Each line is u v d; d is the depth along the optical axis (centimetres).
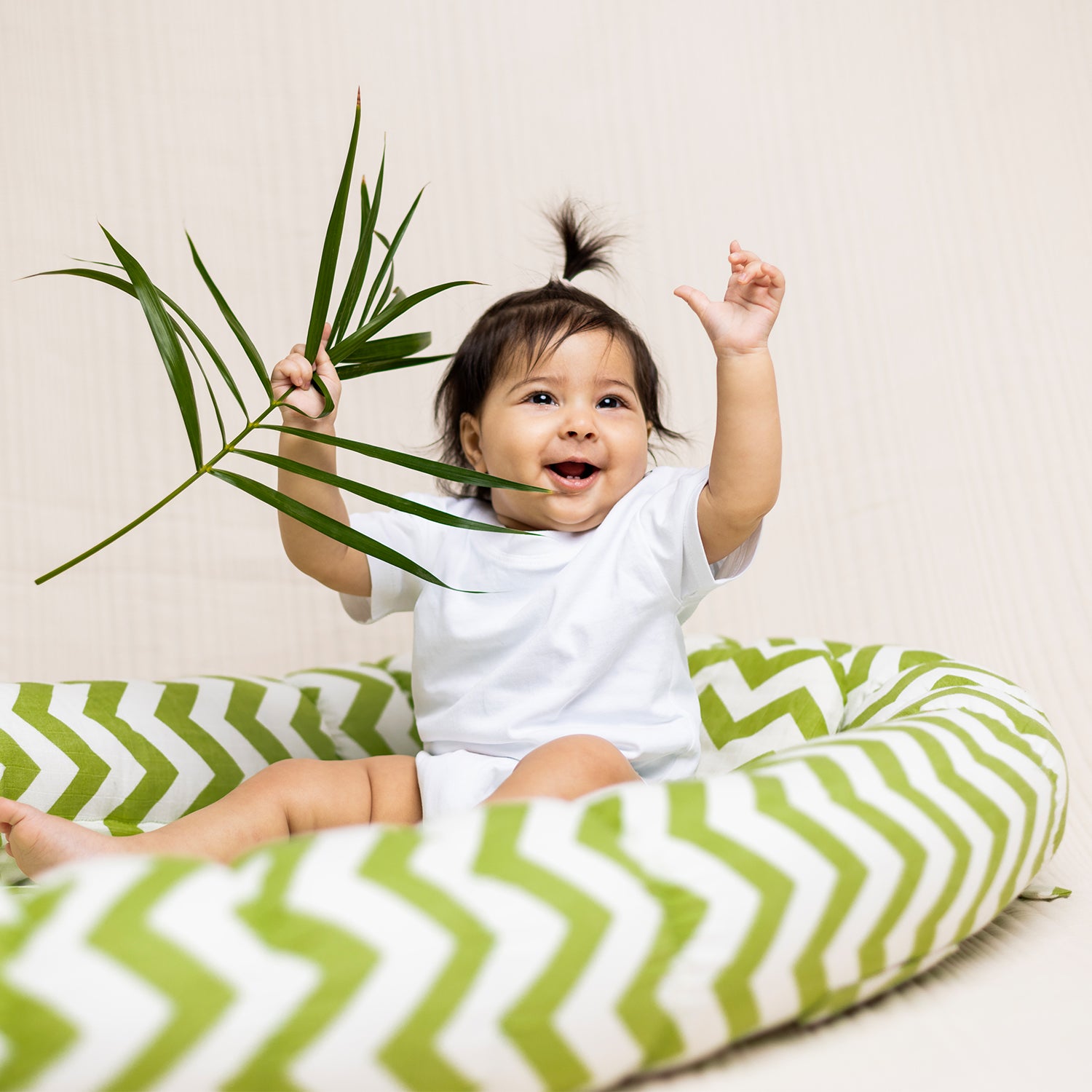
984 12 218
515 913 61
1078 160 209
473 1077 59
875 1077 69
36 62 221
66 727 114
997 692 110
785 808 71
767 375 104
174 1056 55
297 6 230
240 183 223
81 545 201
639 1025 63
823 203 219
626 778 95
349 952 58
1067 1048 72
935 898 75
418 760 111
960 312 208
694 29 229
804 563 201
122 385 210
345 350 106
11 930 57
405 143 226
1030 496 197
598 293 214
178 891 59
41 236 215
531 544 117
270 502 94
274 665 196
